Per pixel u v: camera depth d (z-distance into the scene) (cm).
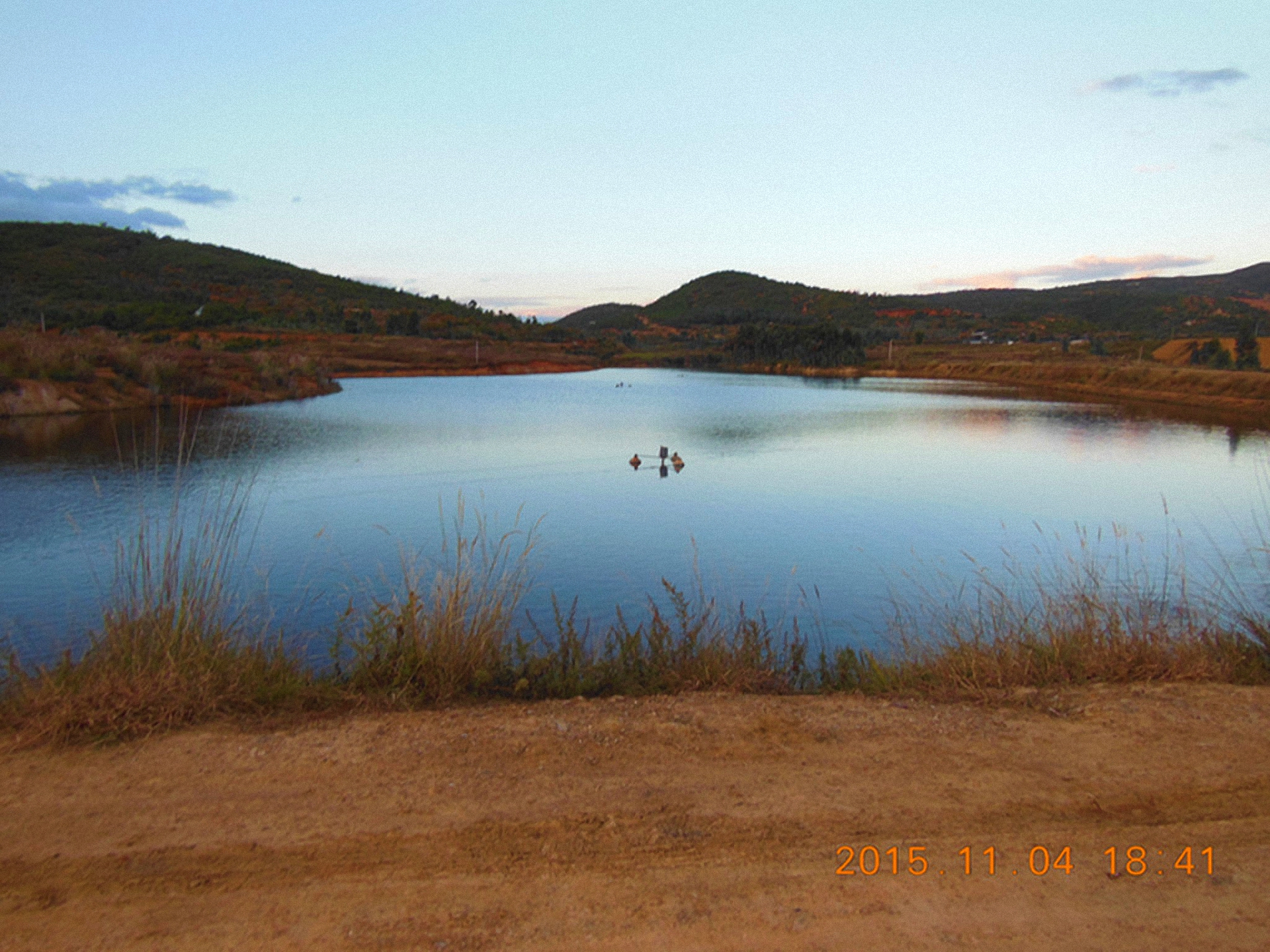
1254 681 496
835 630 851
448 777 336
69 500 1483
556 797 319
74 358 3344
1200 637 551
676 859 274
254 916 240
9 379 2994
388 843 283
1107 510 1662
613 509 1602
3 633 771
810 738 385
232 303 11350
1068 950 229
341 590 955
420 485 1845
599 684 488
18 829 289
